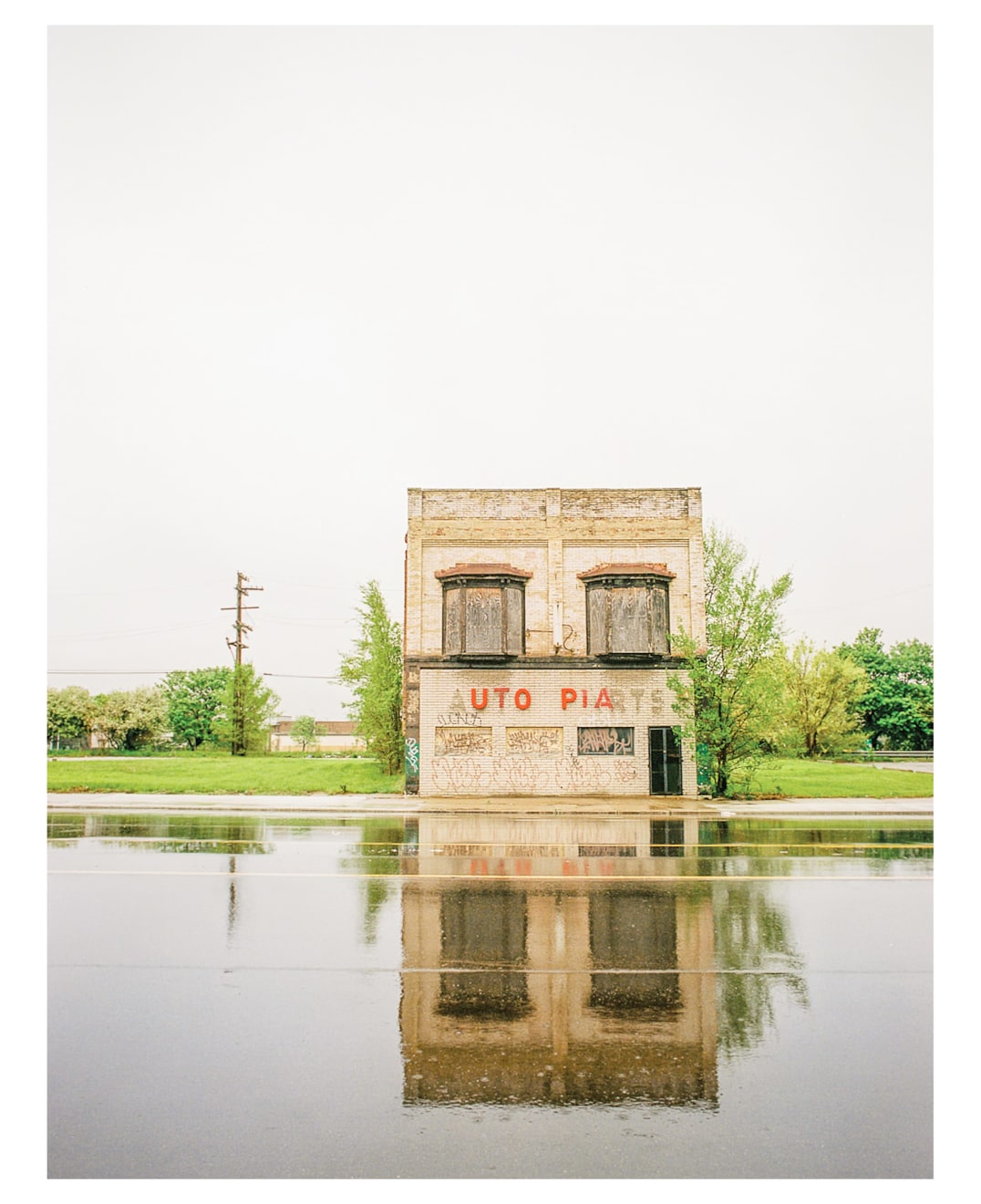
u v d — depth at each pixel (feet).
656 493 88.07
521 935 27.86
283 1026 19.81
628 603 85.15
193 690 289.12
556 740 84.94
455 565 87.81
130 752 224.12
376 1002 21.40
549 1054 18.26
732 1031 19.47
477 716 85.35
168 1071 17.44
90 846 49.06
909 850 47.42
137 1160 14.28
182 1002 21.42
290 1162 14.21
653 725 84.84
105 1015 20.47
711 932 28.17
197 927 28.96
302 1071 17.44
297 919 30.17
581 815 70.64
